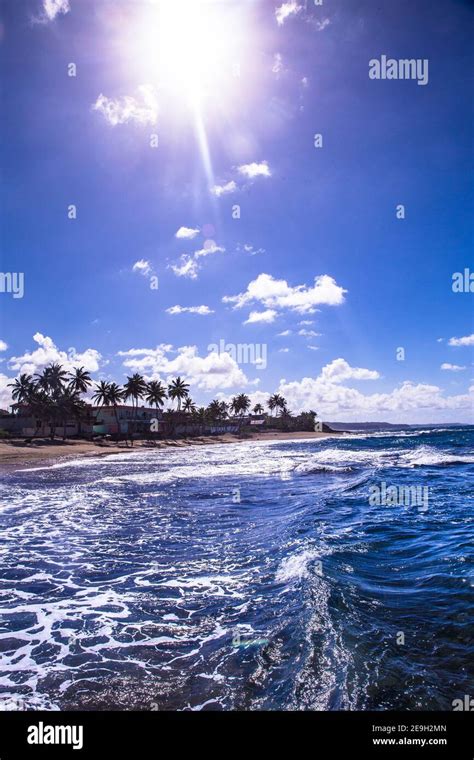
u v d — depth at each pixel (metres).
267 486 19.89
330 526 11.02
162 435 95.62
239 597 6.76
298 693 4.20
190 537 10.65
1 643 5.55
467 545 8.82
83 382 78.62
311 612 5.77
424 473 22.16
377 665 4.50
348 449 48.19
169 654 5.14
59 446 63.00
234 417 145.88
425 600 6.05
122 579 7.82
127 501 16.12
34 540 10.55
